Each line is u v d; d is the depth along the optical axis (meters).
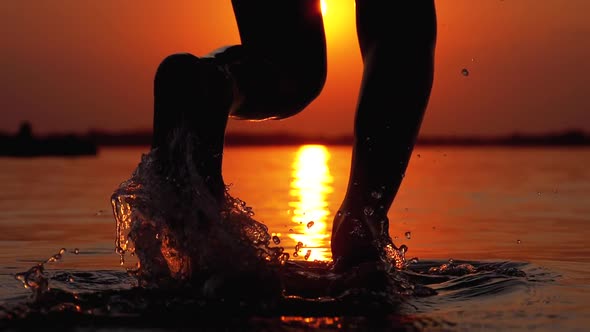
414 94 4.20
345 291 3.96
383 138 4.16
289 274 4.21
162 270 4.01
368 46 4.34
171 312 3.54
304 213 10.27
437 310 3.68
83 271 5.11
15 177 19.03
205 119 3.93
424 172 22.52
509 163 28.91
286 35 4.36
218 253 3.88
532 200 12.50
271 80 4.31
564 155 39.59
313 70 4.43
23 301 3.87
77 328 3.24
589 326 3.32
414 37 4.26
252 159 36.84
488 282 4.48
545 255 6.17
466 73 4.81
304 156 42.66
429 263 5.53
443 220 9.37
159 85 3.97
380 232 4.15
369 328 3.27
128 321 3.36
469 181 17.94
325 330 3.22
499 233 7.93
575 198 12.84
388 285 4.02
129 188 3.99
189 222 3.90
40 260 5.89
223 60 4.21
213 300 3.75
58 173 20.84
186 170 3.90
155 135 3.98
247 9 4.38
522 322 3.40
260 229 3.96
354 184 4.18
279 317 3.47
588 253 6.27
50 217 9.65
